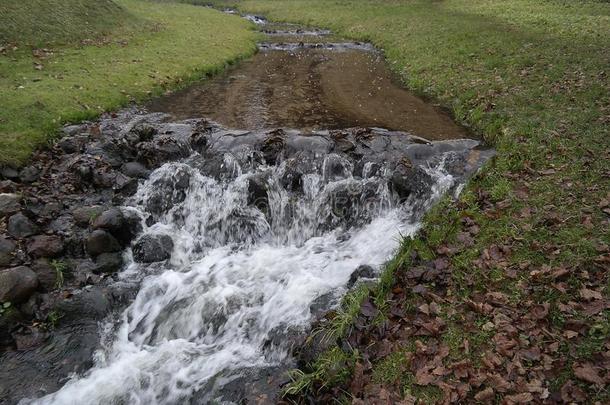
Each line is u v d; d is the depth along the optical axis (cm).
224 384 643
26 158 1096
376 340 618
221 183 1112
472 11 3353
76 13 2302
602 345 548
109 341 743
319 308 742
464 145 1229
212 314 794
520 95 1435
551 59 1709
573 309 607
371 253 915
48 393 642
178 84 1872
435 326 617
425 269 723
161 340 764
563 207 814
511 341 577
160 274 901
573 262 684
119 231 940
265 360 677
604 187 851
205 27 3209
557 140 1055
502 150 1098
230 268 929
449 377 550
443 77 1861
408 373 565
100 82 1647
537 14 2830
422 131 1378
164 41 2461
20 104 1307
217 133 1296
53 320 747
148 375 677
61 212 963
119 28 2461
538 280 665
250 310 792
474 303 641
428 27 2878
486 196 902
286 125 1415
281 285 848
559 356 548
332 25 3950
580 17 2542
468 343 589
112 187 1068
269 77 2100
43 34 1970
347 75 2141
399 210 1038
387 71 2222
